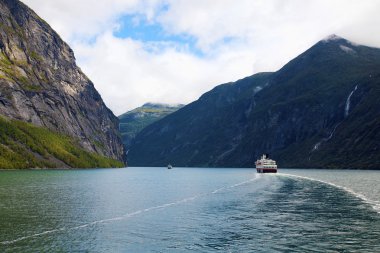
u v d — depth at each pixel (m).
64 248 43.91
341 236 48.78
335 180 153.38
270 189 114.44
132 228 54.47
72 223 57.81
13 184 128.12
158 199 89.50
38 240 47.31
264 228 53.97
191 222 58.81
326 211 68.19
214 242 46.50
